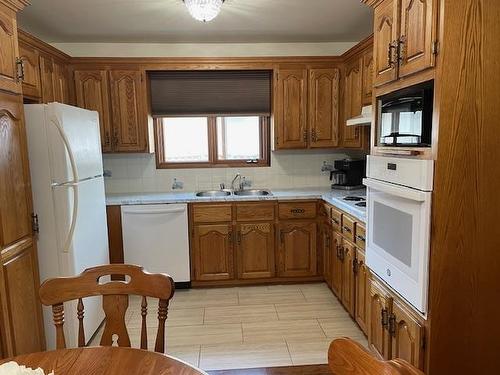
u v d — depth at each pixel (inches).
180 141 155.2
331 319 112.0
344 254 111.8
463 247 57.7
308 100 142.4
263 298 128.0
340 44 148.6
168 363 41.8
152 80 143.3
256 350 96.2
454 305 58.6
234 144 157.5
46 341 91.0
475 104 55.2
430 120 57.6
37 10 106.5
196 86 145.3
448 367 59.9
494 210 57.3
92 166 102.5
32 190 86.0
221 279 137.4
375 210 78.0
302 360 91.4
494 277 58.6
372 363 28.2
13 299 73.5
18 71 77.7
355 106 131.9
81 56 141.3
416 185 59.5
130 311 119.7
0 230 69.7
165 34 132.1
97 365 41.6
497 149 56.3
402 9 65.1
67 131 87.5
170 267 135.6
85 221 96.5
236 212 134.9
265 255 137.5
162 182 154.5
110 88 135.8
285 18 117.5
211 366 89.5
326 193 138.8
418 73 60.9
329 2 104.5
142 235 133.2
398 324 69.8
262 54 147.9
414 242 61.2
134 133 138.8
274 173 157.4
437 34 54.8
